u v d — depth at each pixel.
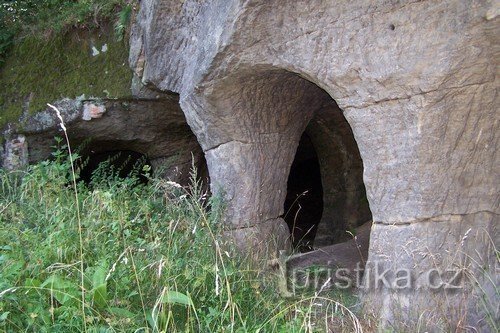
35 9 7.77
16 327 3.44
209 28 4.74
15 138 7.18
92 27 7.30
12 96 7.25
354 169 7.46
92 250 4.11
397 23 3.56
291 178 10.41
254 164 5.29
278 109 5.27
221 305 3.76
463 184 3.69
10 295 3.44
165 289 3.45
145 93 6.95
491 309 3.62
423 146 3.62
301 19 4.07
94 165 8.56
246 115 5.12
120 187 6.37
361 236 6.34
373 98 3.77
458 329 3.57
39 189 5.36
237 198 5.29
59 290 3.48
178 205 5.23
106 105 7.12
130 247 3.97
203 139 5.42
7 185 6.50
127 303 3.59
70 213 4.79
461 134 3.59
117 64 7.15
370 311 3.90
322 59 4.02
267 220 5.46
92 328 3.33
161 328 3.50
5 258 3.80
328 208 7.71
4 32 7.43
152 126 7.48
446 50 3.40
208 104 5.03
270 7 4.19
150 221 4.80
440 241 3.73
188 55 5.54
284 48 4.26
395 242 3.82
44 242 4.10
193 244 4.42
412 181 3.71
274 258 4.81
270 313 3.88
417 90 3.55
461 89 3.48
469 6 3.25
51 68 7.29
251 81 4.83
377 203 3.92
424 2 3.43
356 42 3.77
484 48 3.33
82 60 7.27
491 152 3.64
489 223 3.78
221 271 4.07
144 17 6.16
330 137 7.38
